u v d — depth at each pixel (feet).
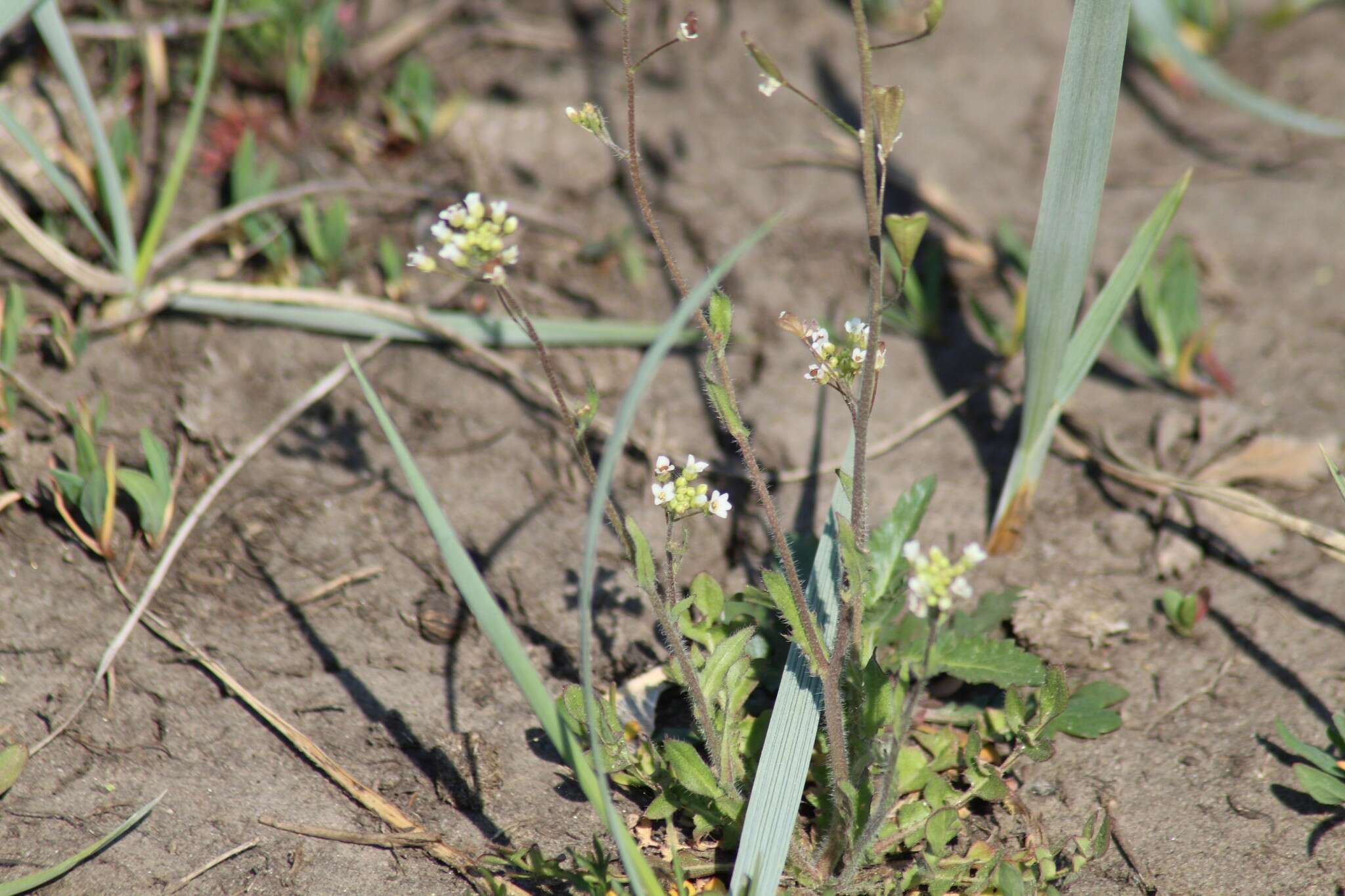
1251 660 8.03
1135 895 6.68
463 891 6.62
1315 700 7.72
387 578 8.48
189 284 9.53
